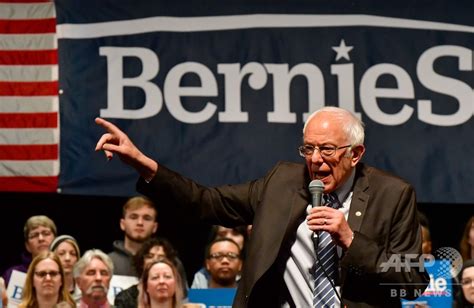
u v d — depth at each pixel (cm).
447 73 2030
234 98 2006
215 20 2020
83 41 1997
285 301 998
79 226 2427
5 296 1275
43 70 1991
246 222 1054
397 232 994
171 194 1030
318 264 988
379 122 2009
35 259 1756
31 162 1973
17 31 1994
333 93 2012
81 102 1986
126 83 1995
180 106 2000
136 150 1015
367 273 948
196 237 2423
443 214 2433
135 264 1862
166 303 1664
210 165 1994
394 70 2022
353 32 2028
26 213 2417
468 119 2022
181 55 2011
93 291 1752
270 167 1997
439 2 2042
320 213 939
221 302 1697
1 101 1977
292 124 2006
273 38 2022
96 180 1977
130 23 2008
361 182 1014
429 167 2008
